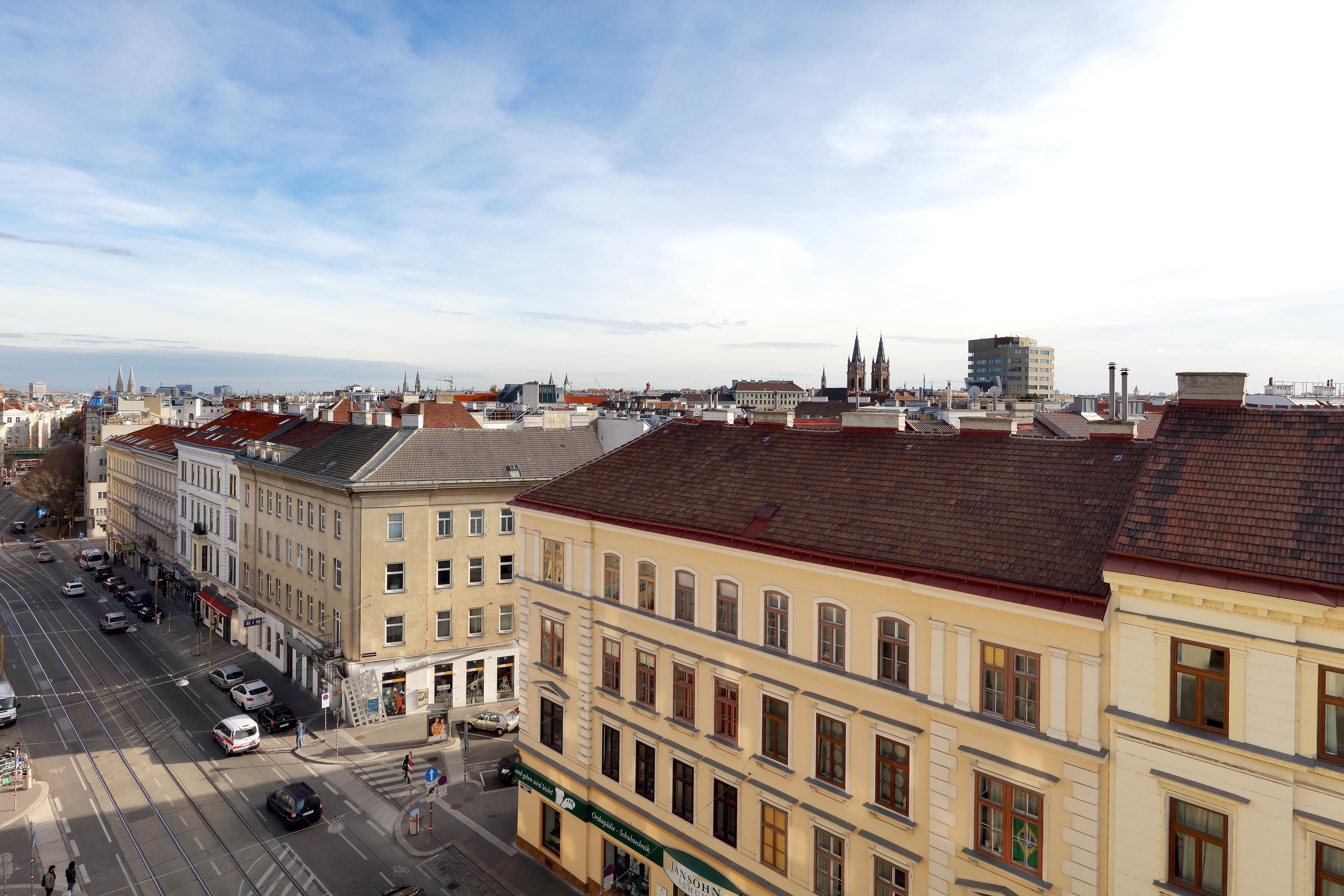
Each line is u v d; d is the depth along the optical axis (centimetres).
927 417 5691
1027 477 2291
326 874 3130
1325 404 5434
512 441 5425
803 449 2961
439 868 3197
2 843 3334
